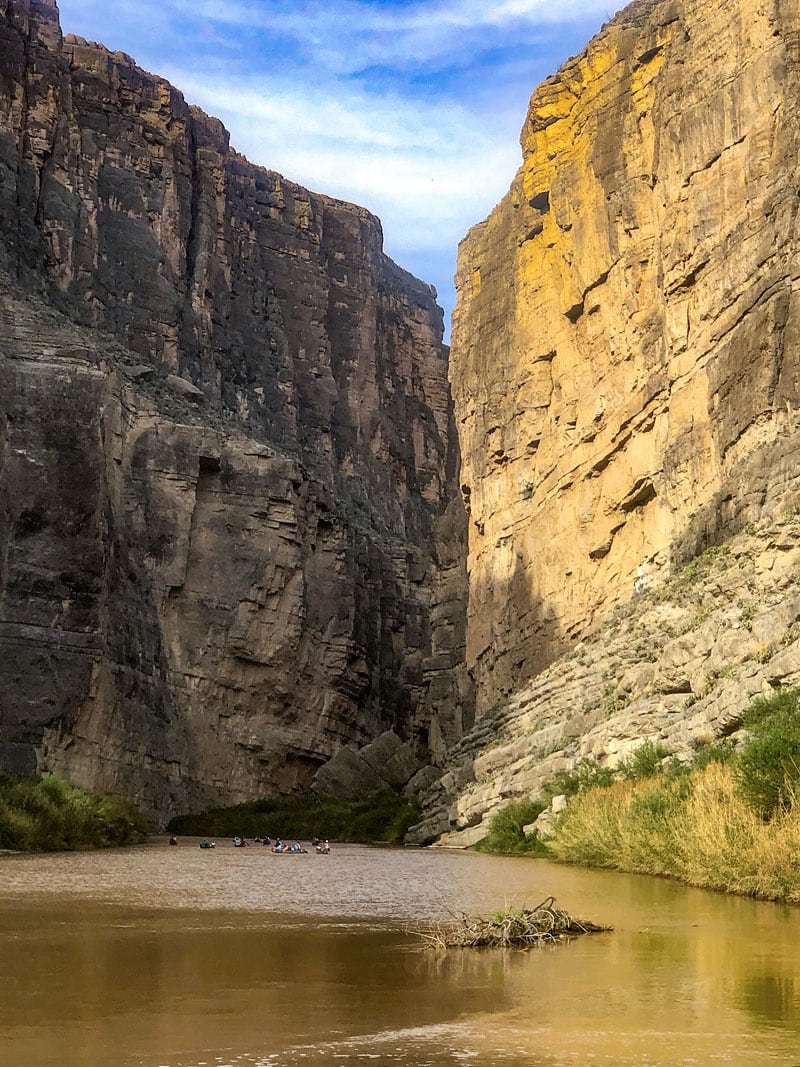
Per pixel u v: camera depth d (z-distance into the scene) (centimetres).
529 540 6047
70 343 7231
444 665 7806
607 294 5347
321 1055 852
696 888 2095
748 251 4041
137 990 1098
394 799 6506
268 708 7862
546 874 2562
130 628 7044
